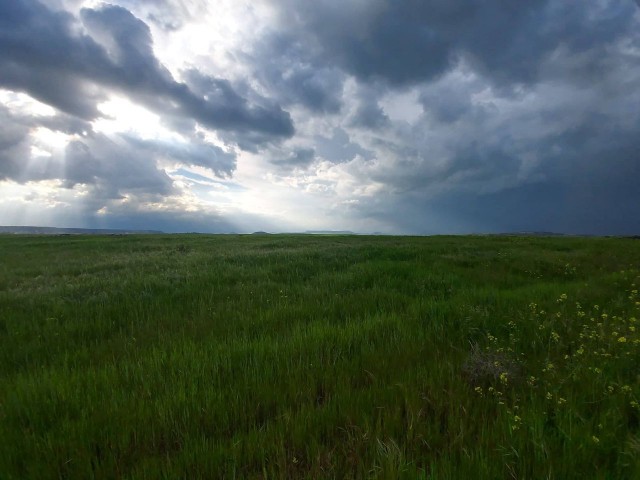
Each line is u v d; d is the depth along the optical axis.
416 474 2.18
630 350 3.77
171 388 3.40
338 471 2.32
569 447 2.34
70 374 3.85
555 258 12.82
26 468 2.41
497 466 2.22
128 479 2.31
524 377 3.50
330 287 8.59
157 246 24.83
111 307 6.99
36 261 16.34
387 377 3.62
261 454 2.45
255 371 3.78
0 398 3.37
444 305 6.13
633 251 15.13
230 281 9.88
